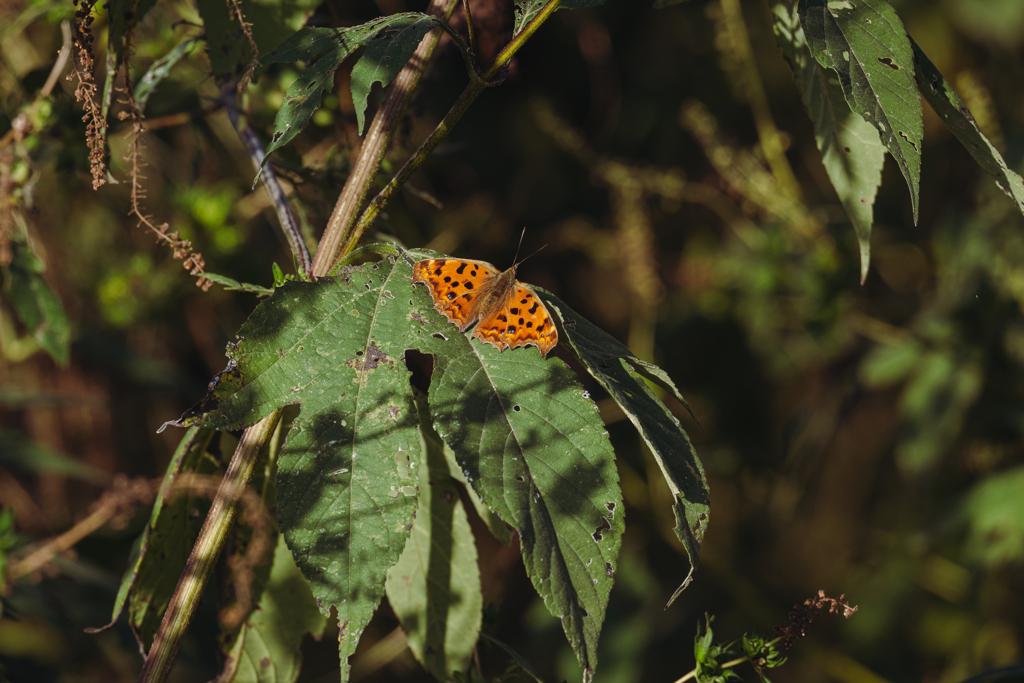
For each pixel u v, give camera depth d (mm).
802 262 2133
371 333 1147
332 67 1148
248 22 1264
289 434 1131
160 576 1210
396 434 1137
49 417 1942
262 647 1223
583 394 1146
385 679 1955
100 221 1896
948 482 2223
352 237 1161
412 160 1158
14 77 1341
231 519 1154
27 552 1296
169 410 2064
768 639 1186
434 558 1219
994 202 1903
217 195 1772
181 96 1377
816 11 1153
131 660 1696
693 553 1134
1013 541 1987
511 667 1224
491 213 2307
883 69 1146
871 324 2109
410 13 1156
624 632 2238
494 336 1152
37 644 1850
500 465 1134
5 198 1297
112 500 1257
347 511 1128
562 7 1148
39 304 1327
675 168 2283
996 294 1922
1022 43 2168
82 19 1180
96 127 1183
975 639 2240
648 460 2240
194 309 1964
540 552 1127
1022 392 1962
